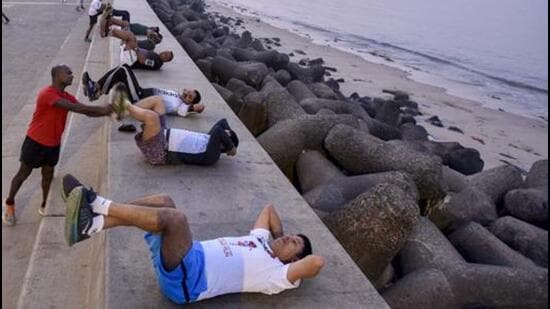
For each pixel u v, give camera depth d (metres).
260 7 61.97
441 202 8.46
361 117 13.40
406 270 6.78
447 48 42.19
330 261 5.03
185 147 6.62
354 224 6.14
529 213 9.43
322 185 7.99
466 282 6.35
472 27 55.38
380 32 48.22
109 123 7.88
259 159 7.33
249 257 4.13
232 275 4.06
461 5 76.62
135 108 6.42
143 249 4.82
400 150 8.63
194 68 12.23
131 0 26.12
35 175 7.79
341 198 7.59
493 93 27.81
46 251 5.96
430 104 23.02
